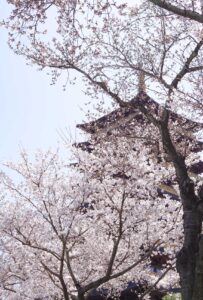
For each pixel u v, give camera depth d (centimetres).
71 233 1085
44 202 1070
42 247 1095
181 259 816
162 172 1170
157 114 1105
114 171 1138
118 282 1291
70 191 1087
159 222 1157
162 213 1144
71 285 1168
